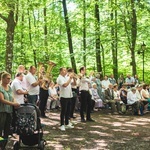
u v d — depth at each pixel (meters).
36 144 6.74
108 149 7.23
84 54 21.69
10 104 6.27
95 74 15.82
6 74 6.41
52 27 24.92
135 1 19.30
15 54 22.61
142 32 22.69
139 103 14.26
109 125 10.71
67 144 7.58
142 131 9.69
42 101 11.79
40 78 9.33
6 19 14.05
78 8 22.52
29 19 24.17
